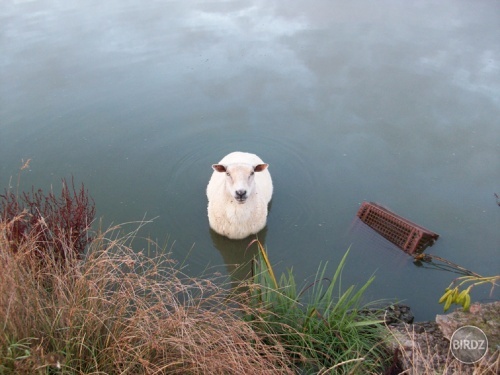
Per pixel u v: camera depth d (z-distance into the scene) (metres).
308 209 6.75
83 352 3.44
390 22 11.72
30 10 12.59
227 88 9.29
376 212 6.36
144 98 9.01
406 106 8.66
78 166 7.42
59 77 9.51
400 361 4.07
